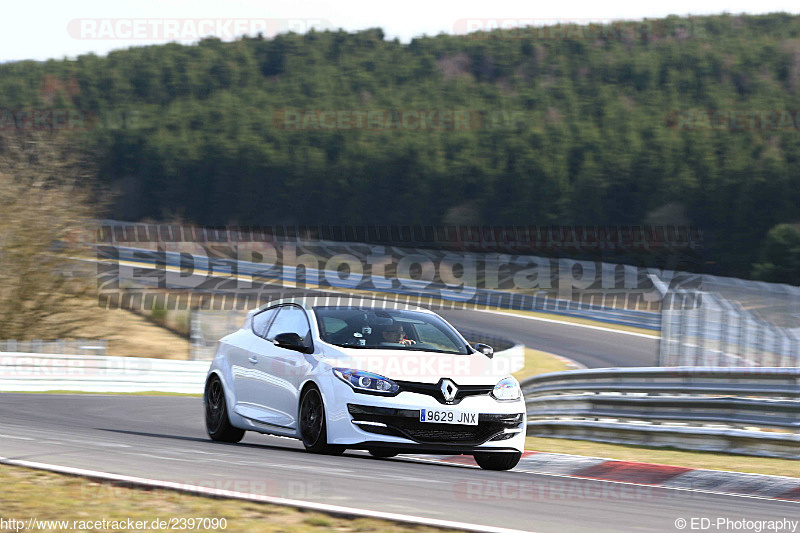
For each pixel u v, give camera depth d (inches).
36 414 1600.6
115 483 711.7
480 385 1019.3
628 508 746.2
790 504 859.4
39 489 681.6
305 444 1035.3
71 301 3206.2
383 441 965.8
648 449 1379.2
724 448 1300.4
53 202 3110.2
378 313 1137.4
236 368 1195.9
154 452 965.2
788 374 1266.0
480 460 1085.8
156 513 605.6
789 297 2910.9
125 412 1886.1
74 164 3253.0
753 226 7470.5
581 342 4192.9
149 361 2775.6
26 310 3115.2
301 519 594.6
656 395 1492.4
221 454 978.7
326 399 999.0
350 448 979.9
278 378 1099.3
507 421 1016.2
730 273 7253.9
